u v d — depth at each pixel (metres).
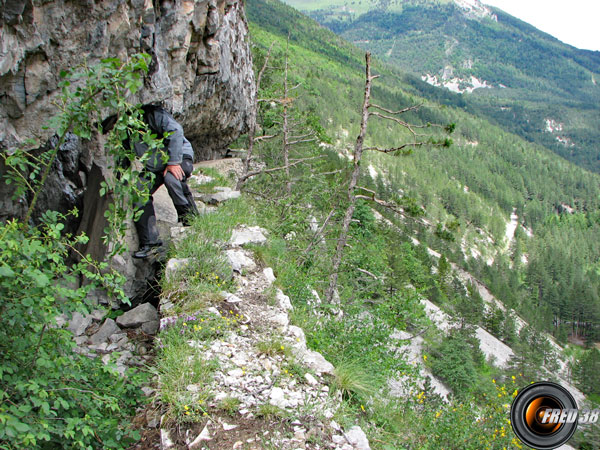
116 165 3.29
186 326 4.14
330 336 5.57
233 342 4.12
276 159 19.50
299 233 10.89
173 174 5.25
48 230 2.93
